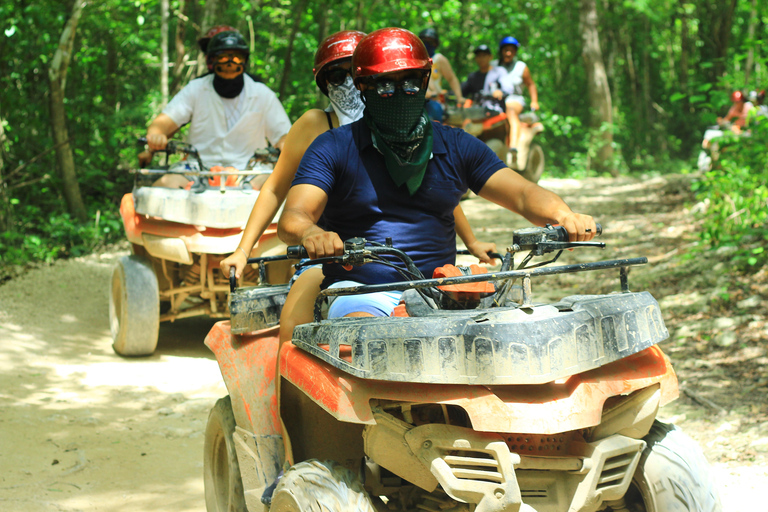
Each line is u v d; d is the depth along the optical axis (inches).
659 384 106.3
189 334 302.4
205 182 258.4
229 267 139.7
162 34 516.7
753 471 160.9
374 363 97.3
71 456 183.9
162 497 163.0
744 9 1108.5
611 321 101.7
